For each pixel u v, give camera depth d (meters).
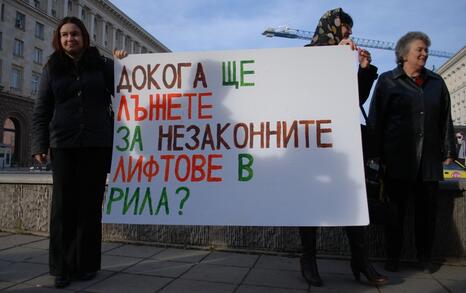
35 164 40.03
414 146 3.40
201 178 3.16
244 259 3.95
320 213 2.99
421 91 3.41
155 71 3.34
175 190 3.17
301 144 3.09
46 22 46.19
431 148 3.39
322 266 3.76
